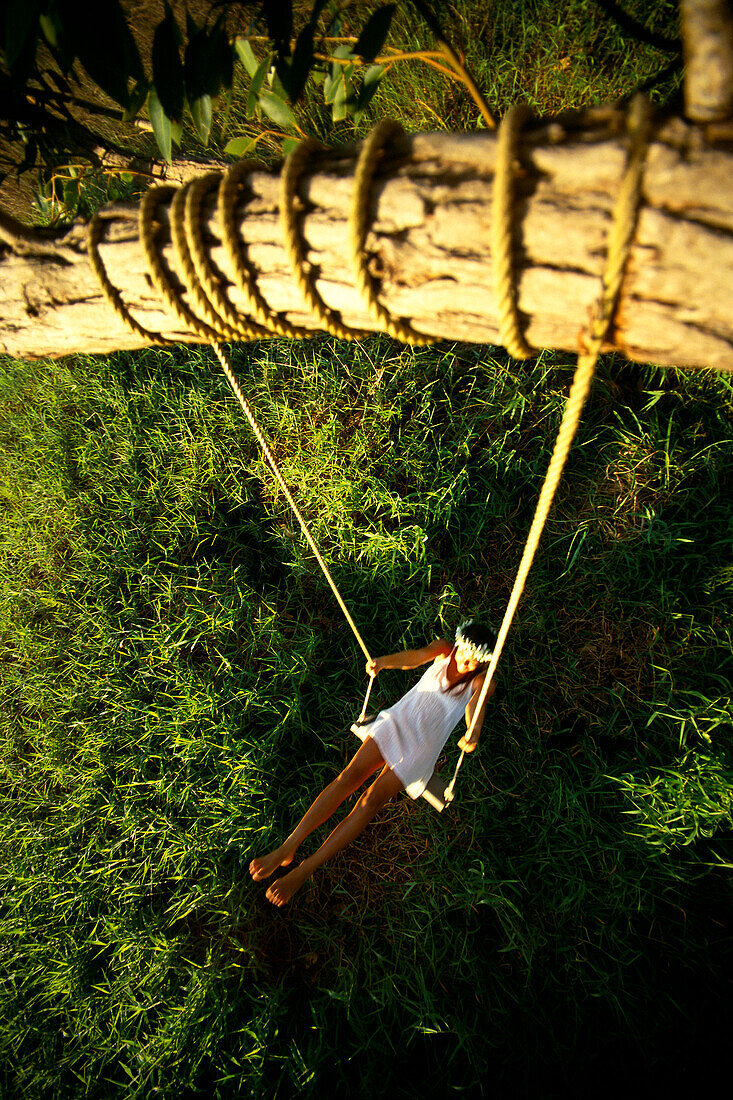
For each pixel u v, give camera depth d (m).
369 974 2.90
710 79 0.86
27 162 2.47
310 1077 2.67
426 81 3.66
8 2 1.36
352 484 3.50
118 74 1.63
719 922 2.83
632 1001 2.73
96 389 4.00
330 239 1.17
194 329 1.43
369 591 3.54
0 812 3.45
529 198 0.99
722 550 3.17
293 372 3.81
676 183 0.90
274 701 3.42
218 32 1.75
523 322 1.13
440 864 3.04
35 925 3.13
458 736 3.30
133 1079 2.77
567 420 1.14
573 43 3.47
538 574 3.37
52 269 1.54
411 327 1.28
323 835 3.23
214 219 1.25
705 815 2.82
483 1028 2.78
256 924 3.09
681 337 1.05
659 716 3.11
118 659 3.54
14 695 3.67
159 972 2.96
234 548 3.74
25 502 4.00
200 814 3.21
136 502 3.77
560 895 2.92
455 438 3.54
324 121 3.82
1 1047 2.93
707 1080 2.65
